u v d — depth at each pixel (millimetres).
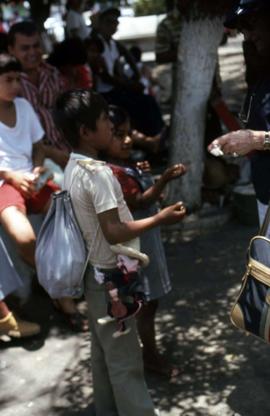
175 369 3316
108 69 6648
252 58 2613
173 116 4953
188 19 4609
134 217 3008
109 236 2438
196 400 3111
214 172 5160
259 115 2566
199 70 4703
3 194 3680
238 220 5156
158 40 5586
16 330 3732
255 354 3445
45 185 3857
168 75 9852
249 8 2447
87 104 2482
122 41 13055
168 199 5062
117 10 6758
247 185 5230
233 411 3012
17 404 3207
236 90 8945
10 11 13398
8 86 3623
